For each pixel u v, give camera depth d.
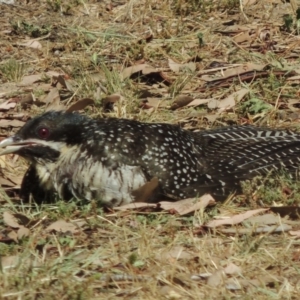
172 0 17.55
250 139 12.08
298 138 12.18
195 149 11.54
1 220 10.68
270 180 11.27
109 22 17.16
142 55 15.79
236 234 10.25
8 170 12.12
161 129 11.30
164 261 9.58
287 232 10.33
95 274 9.25
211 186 11.20
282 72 14.97
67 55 15.93
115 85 14.40
